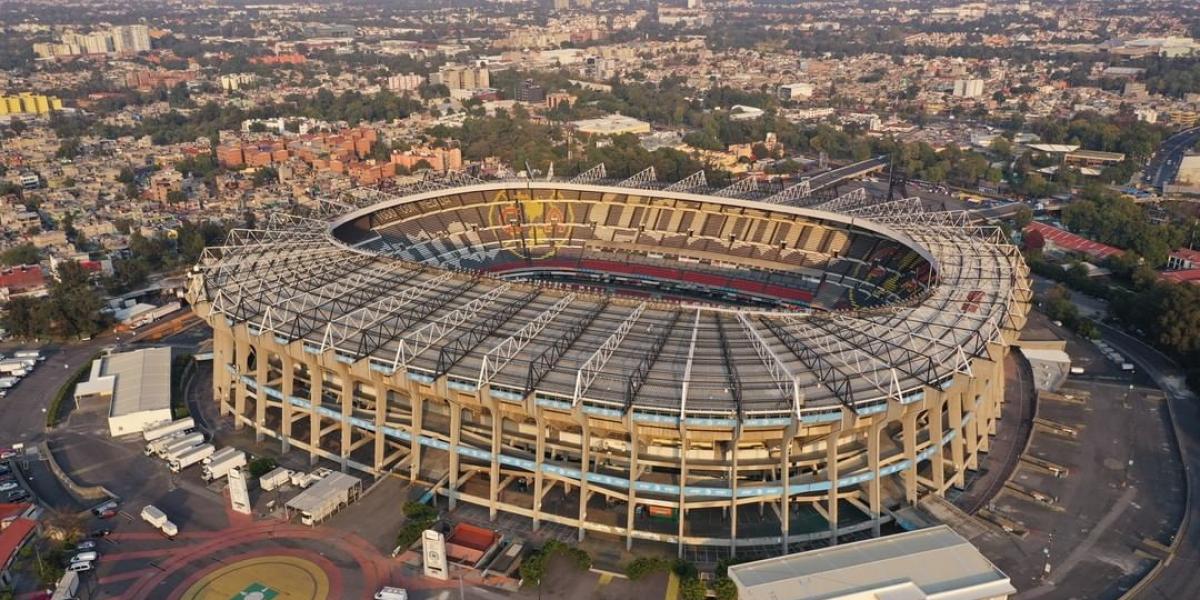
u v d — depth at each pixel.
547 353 149.00
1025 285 192.12
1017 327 168.62
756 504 150.50
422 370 145.12
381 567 135.00
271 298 177.75
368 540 141.50
